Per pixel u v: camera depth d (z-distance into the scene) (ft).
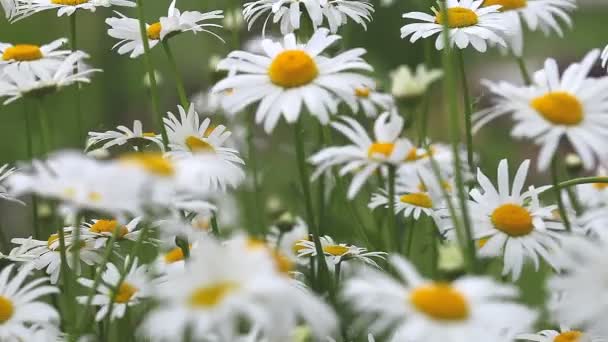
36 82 3.50
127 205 3.15
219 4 6.46
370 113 4.08
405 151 3.31
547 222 3.59
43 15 5.89
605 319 3.12
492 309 3.11
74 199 3.14
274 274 3.05
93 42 5.81
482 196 3.63
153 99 3.64
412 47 5.13
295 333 3.20
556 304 3.21
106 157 3.74
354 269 3.73
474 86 6.77
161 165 3.18
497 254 3.57
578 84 3.35
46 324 3.39
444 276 3.26
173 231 3.41
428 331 3.08
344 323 3.59
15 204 5.30
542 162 3.29
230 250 3.06
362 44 5.28
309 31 4.01
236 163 3.81
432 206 3.71
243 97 3.45
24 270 3.42
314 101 3.42
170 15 3.83
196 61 7.30
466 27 3.76
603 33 8.48
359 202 4.21
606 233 3.24
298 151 3.51
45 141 3.49
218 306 3.02
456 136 3.30
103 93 5.94
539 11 3.81
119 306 3.51
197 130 3.72
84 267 3.89
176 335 3.08
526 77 3.76
